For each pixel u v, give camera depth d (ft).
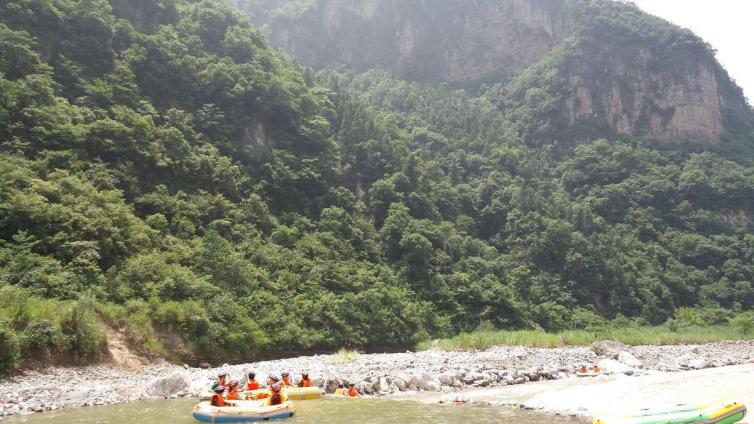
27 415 62.03
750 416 57.62
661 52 445.78
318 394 74.38
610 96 420.77
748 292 276.00
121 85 180.55
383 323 164.45
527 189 287.89
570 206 306.55
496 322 199.00
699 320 242.37
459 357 116.47
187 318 116.67
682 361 118.73
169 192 165.07
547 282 245.45
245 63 233.76
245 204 180.55
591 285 250.78
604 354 124.26
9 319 83.35
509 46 524.11
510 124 413.39
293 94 241.14
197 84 209.77
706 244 297.12
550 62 444.96
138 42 201.26
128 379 90.22
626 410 64.85
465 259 227.81
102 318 102.73
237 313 129.49
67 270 109.70
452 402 71.26
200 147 187.52
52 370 85.66
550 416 61.87
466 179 314.14
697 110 424.46
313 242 182.50
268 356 131.75
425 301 191.31
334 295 163.12
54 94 160.97
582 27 459.73
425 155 307.58
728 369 108.17
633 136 403.75
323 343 145.69
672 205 328.29
